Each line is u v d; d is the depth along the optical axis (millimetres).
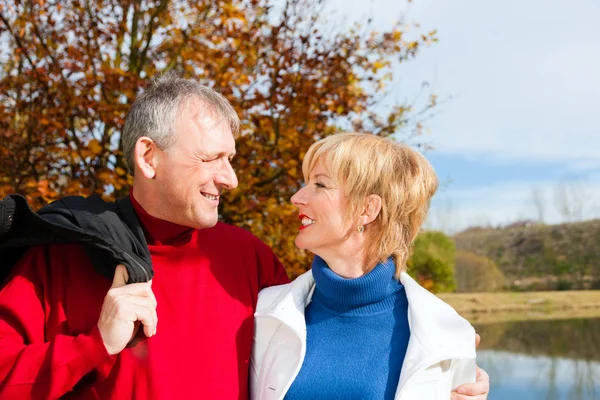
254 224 5965
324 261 2102
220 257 2129
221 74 5848
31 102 5574
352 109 6145
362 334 1981
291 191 6148
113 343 1657
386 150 2039
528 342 16906
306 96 5805
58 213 1837
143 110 1913
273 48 6020
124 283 1754
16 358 1655
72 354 1645
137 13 6219
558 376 12344
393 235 2023
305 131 6074
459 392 1942
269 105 5852
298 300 2088
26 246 1835
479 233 53344
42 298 1834
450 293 29422
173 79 2000
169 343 1880
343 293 1986
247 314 2109
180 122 1888
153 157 1911
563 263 44656
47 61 5730
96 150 5031
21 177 5430
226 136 1957
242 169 5773
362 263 2057
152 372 1817
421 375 1865
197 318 1953
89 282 1864
